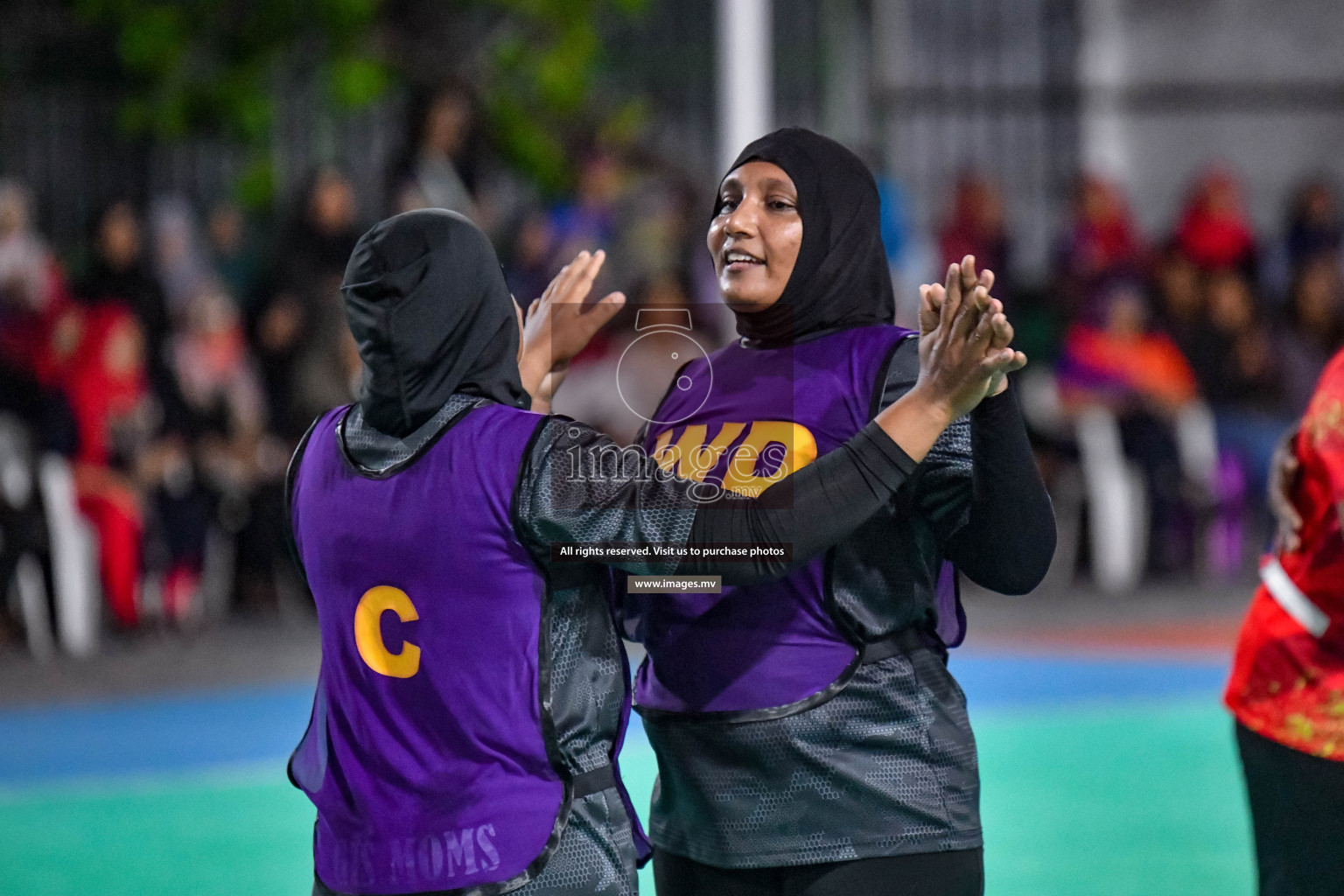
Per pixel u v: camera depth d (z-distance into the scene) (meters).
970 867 10.59
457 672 9.25
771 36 44.94
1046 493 9.93
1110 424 38.69
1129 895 17.22
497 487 9.25
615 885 9.47
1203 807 21.00
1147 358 38.88
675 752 10.67
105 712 26.89
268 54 42.19
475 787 9.25
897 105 44.62
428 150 36.78
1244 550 41.78
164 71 41.25
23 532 31.02
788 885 10.48
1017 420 9.67
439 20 43.44
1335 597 11.67
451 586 9.26
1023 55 46.03
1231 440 40.09
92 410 31.86
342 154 43.16
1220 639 33.47
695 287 32.12
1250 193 47.12
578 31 44.06
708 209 40.78
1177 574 39.28
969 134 45.31
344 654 9.56
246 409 34.03
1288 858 11.84
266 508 33.97
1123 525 38.66
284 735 25.48
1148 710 27.30
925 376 9.44
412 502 9.32
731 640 10.45
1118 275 39.78
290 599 34.75
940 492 10.20
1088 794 21.70
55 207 41.22
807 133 10.89
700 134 46.00
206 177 42.69
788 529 9.36
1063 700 28.11
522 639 9.30
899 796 10.30
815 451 10.41
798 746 10.27
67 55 41.88
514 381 9.84
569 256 35.41
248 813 21.09
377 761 9.42
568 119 44.69
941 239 40.84
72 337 32.19
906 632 10.55
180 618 33.16
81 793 22.08
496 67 43.69
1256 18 46.97
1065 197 45.84
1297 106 47.00
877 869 10.30
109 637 32.72
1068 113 45.97
